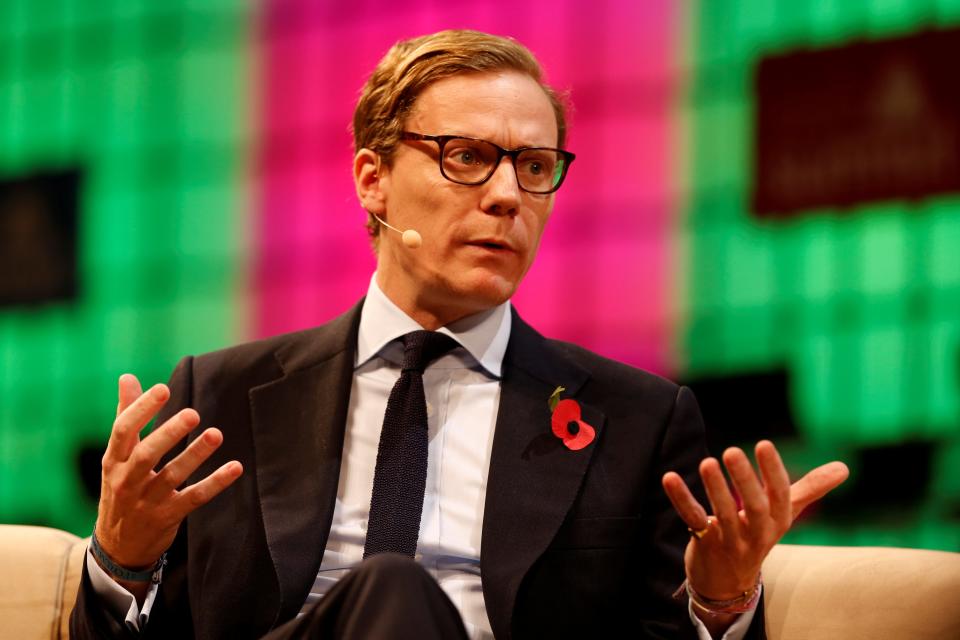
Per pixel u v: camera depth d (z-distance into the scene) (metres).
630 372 6.75
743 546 5.25
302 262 12.88
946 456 10.86
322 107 12.91
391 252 6.62
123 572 5.58
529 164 6.37
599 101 11.89
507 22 12.21
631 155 11.77
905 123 11.12
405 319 6.61
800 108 11.40
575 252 11.84
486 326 6.62
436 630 4.61
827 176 11.28
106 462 5.30
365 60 12.78
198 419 5.22
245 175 13.12
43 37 13.88
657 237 11.66
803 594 5.89
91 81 13.72
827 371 11.20
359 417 6.41
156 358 13.29
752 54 11.55
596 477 6.27
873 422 11.07
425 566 6.09
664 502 6.34
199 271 13.23
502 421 6.36
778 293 11.34
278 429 6.36
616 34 11.90
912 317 11.00
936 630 5.61
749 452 11.35
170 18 13.48
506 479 6.16
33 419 13.59
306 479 6.15
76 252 13.62
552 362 6.71
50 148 13.82
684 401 6.61
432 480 6.26
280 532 5.96
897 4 11.21
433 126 6.37
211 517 6.13
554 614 5.95
